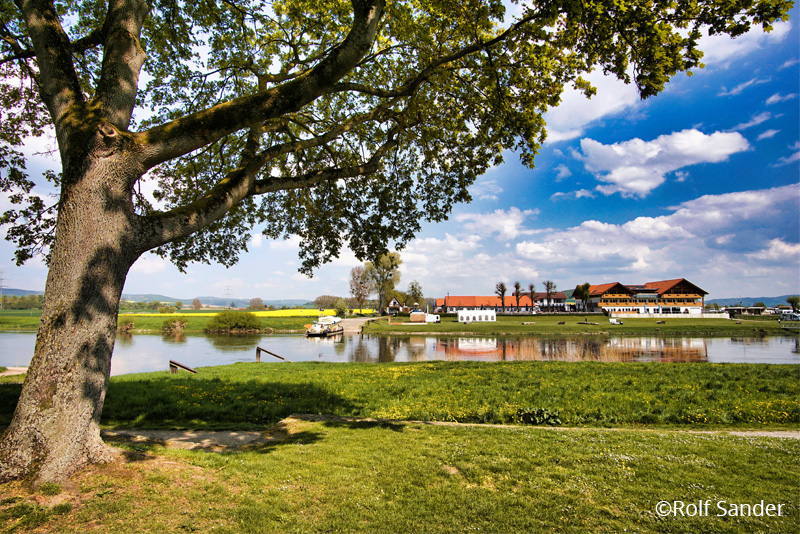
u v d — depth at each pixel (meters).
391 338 61.12
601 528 4.36
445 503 4.88
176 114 12.15
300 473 5.71
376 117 10.41
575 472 5.88
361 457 6.46
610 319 83.81
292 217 13.93
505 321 84.81
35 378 4.82
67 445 4.81
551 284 134.12
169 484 4.95
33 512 4.03
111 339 5.40
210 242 13.27
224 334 69.44
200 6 9.94
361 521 4.40
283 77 10.29
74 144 5.24
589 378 15.82
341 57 5.93
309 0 10.27
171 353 39.62
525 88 9.88
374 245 12.79
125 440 7.26
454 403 11.68
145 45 10.81
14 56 7.86
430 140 11.30
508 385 14.41
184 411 10.41
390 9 9.68
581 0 6.76
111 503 4.35
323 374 18.08
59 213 5.26
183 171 12.73
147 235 5.66
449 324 77.19
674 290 110.12
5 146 10.01
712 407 11.15
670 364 20.80
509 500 4.96
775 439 7.88
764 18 6.57
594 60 8.27
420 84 9.33
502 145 10.90
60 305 4.96
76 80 6.05
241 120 5.98
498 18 7.96
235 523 4.25
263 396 12.40
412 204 12.95
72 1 10.05
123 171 5.39
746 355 37.03
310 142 8.44
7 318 92.75
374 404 11.73
